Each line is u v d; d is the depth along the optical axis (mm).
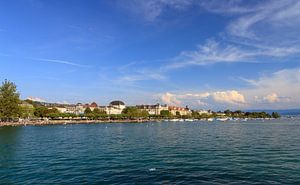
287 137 91562
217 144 71812
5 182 33375
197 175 35719
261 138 88875
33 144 75375
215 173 36688
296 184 31219
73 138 96062
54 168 41094
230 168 39688
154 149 62812
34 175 36719
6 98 182750
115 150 61625
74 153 57000
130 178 34656
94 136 105750
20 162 46375
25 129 151500
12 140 87562
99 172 38156
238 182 32219
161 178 34438
